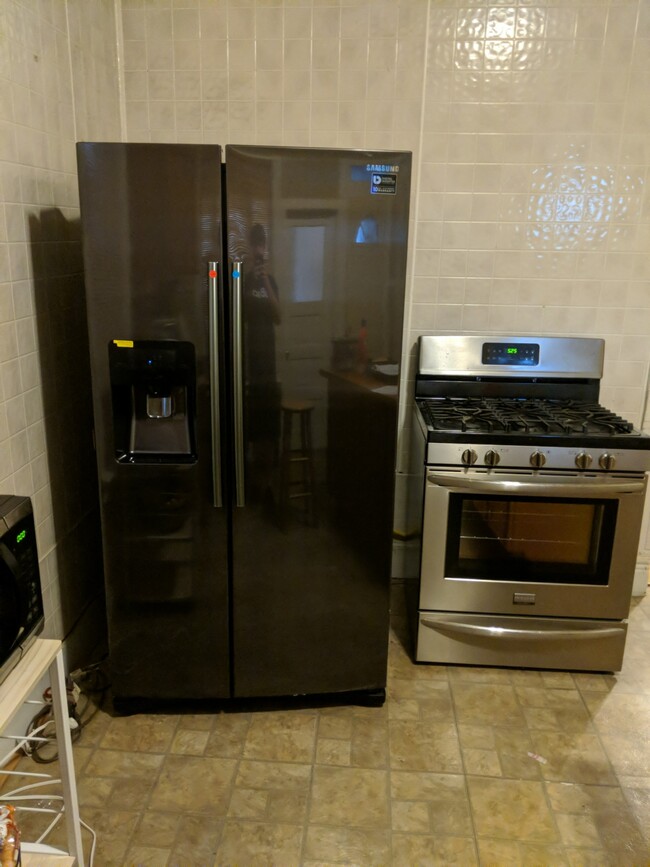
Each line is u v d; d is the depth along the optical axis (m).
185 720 2.26
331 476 2.12
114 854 1.75
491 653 2.53
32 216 2.05
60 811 1.64
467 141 2.76
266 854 1.77
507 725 2.26
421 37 2.67
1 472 1.90
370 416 2.09
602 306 2.88
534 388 2.85
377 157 1.91
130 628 2.20
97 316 1.95
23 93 1.97
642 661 2.62
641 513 2.35
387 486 2.15
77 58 2.34
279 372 2.03
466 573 2.46
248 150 1.86
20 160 1.96
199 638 2.22
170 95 2.78
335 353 2.03
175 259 1.92
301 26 2.68
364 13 2.66
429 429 2.34
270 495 2.12
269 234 1.92
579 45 2.65
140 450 2.09
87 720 2.25
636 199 2.77
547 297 2.89
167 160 1.85
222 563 2.16
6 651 1.38
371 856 1.77
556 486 2.31
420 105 2.74
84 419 2.53
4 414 1.91
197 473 2.07
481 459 2.32
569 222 2.81
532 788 2.00
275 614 2.22
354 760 2.10
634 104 2.69
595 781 2.03
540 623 2.49
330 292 1.99
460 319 2.93
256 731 2.22
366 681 2.32
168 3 2.67
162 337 1.97
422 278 2.89
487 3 2.62
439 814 1.90
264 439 2.07
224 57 2.73
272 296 1.97
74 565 2.45
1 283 1.88
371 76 2.72
